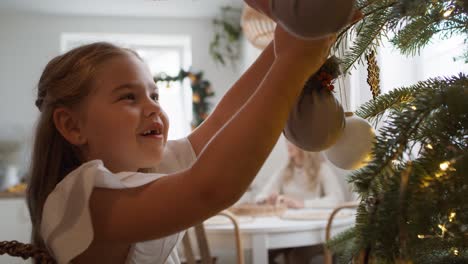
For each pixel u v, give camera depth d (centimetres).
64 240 44
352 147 41
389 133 35
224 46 427
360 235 35
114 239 43
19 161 350
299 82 35
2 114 389
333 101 38
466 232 36
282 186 280
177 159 65
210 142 38
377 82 50
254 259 176
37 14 403
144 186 41
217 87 425
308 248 237
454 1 39
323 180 266
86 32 412
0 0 369
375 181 35
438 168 33
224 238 178
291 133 39
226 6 398
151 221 40
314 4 27
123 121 50
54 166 56
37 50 402
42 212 52
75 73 52
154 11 405
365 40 47
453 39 117
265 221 195
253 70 60
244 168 36
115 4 385
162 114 53
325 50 34
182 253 195
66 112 52
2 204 277
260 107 35
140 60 56
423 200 33
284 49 34
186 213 39
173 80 361
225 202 37
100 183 43
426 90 38
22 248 52
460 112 33
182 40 440
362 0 43
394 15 40
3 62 395
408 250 32
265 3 34
